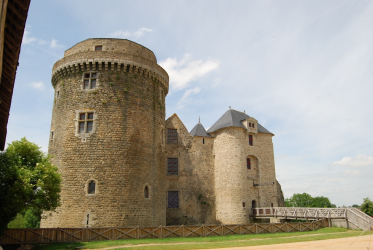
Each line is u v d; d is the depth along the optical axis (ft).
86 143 82.33
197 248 58.59
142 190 84.02
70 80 88.28
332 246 56.24
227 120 129.18
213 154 126.21
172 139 121.19
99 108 84.64
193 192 118.42
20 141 65.87
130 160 83.61
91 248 58.90
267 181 129.59
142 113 89.15
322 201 244.63
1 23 33.65
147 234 72.18
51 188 63.57
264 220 122.11
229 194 116.88
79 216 77.41
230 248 58.23
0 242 60.90
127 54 89.20
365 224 86.69
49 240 64.85
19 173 58.49
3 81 55.26
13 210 58.29
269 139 136.05
